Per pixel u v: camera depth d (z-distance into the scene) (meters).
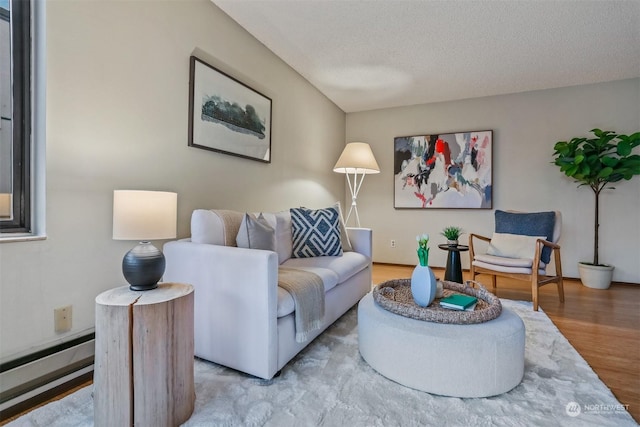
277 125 3.25
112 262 1.78
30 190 1.50
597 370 1.68
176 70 2.14
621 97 3.63
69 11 1.56
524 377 1.59
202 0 2.33
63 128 1.55
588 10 2.39
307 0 2.35
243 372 1.61
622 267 3.61
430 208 4.46
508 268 2.79
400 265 4.63
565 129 3.85
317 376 1.59
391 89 4.01
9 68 1.46
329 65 3.39
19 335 1.42
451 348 1.42
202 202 2.37
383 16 2.52
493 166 4.15
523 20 2.53
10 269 1.39
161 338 1.21
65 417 1.29
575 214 3.80
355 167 3.70
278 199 3.31
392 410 1.33
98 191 1.71
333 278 2.12
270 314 1.50
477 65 3.33
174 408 1.24
